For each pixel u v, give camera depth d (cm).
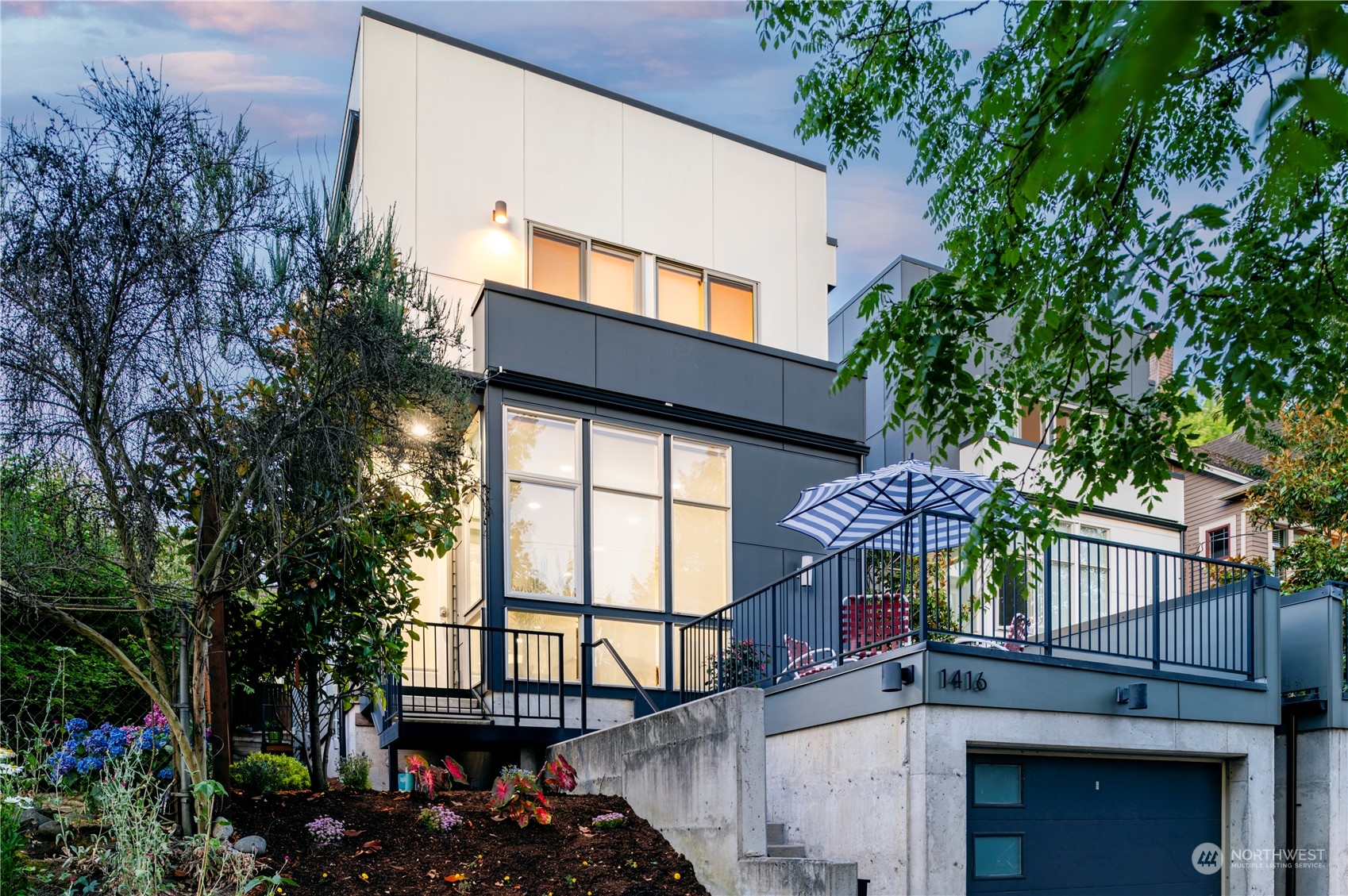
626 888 609
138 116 563
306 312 606
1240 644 833
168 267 555
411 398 692
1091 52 275
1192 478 2375
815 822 754
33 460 532
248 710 908
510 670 1035
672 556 1172
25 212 539
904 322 635
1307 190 570
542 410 1122
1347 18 163
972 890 672
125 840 496
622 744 779
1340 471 1398
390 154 1187
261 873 547
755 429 1264
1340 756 824
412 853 612
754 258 1430
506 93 1275
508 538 1066
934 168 830
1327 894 799
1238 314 560
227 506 605
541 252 1268
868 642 793
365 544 708
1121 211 600
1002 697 683
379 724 998
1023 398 662
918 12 765
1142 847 752
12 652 707
